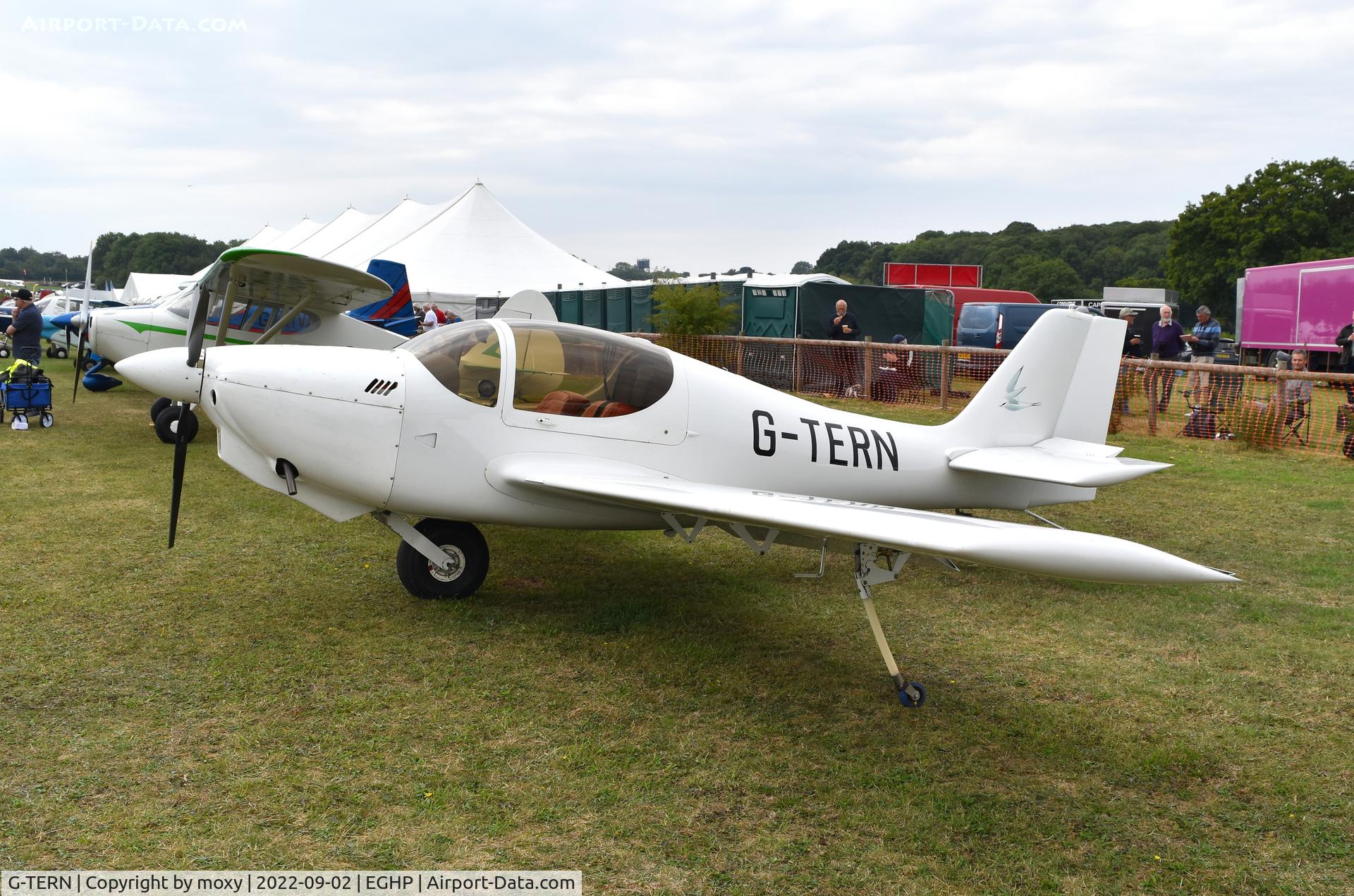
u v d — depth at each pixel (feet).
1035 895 8.27
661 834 8.98
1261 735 11.48
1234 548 19.62
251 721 10.99
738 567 18.34
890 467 17.44
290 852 8.43
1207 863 8.82
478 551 15.70
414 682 12.32
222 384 14.06
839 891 8.20
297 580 16.44
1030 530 11.05
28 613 14.37
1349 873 8.68
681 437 15.75
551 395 15.08
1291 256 159.02
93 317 33.19
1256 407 31.99
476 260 92.27
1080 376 19.08
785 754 10.73
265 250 25.22
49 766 9.76
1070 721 11.79
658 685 12.53
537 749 10.59
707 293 52.49
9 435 30.99
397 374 14.57
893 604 16.30
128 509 21.12
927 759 10.71
